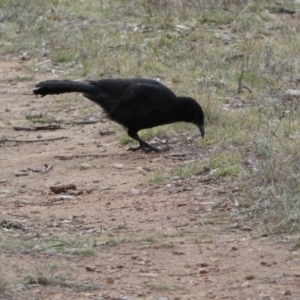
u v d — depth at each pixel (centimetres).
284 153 2677
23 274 1867
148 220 2322
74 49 4631
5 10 5453
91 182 2727
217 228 2220
